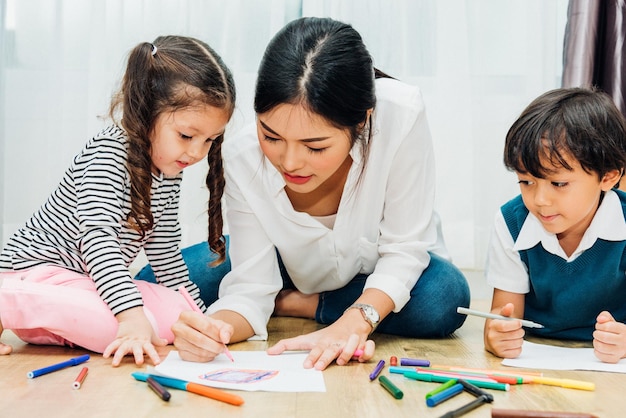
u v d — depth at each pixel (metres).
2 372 1.06
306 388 0.94
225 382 0.96
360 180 1.30
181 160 1.25
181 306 1.31
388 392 0.95
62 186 1.28
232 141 1.40
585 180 1.19
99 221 1.19
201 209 2.17
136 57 1.25
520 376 1.01
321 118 1.03
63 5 2.17
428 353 1.26
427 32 2.23
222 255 1.43
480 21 2.21
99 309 1.16
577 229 1.32
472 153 2.24
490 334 1.21
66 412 0.85
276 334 1.43
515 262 1.38
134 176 1.23
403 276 1.29
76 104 2.19
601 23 2.02
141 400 0.90
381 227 1.38
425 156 1.32
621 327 1.13
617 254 1.29
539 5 2.17
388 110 1.28
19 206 2.20
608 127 1.21
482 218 2.21
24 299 1.15
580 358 1.18
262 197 1.36
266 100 1.04
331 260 1.41
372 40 2.22
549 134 1.17
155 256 1.41
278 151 1.09
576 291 1.33
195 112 1.21
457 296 1.41
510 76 2.21
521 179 1.23
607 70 2.01
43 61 2.19
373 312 1.20
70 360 1.09
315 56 1.03
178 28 2.20
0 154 2.18
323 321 1.56
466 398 0.93
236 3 2.20
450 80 2.23
